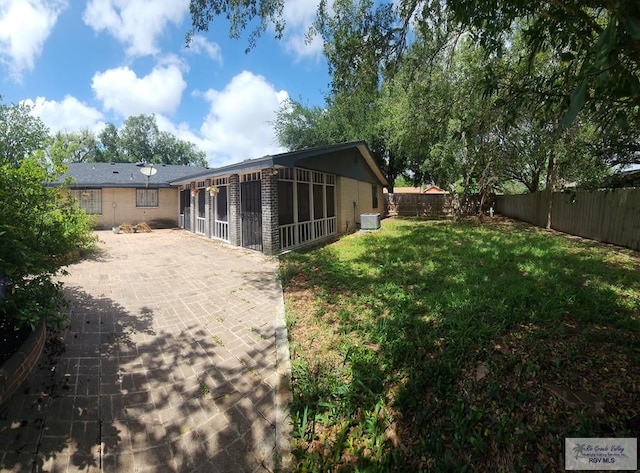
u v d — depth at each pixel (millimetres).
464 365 2715
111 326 3816
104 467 1924
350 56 4750
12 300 2666
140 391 2643
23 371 2580
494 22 2361
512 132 10367
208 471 1938
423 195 21656
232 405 2529
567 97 2211
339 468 1931
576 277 5078
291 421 2309
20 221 3082
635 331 3129
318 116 23562
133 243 10516
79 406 2414
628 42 1218
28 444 2035
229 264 7297
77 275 6055
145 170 15242
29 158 3508
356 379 2654
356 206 14586
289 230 9172
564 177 11641
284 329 3777
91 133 33938
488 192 17469
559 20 1891
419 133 12719
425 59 5527
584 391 2236
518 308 3773
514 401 2207
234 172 8828
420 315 3826
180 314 4281
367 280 5449
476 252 7297
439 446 1962
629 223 7773
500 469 1780
